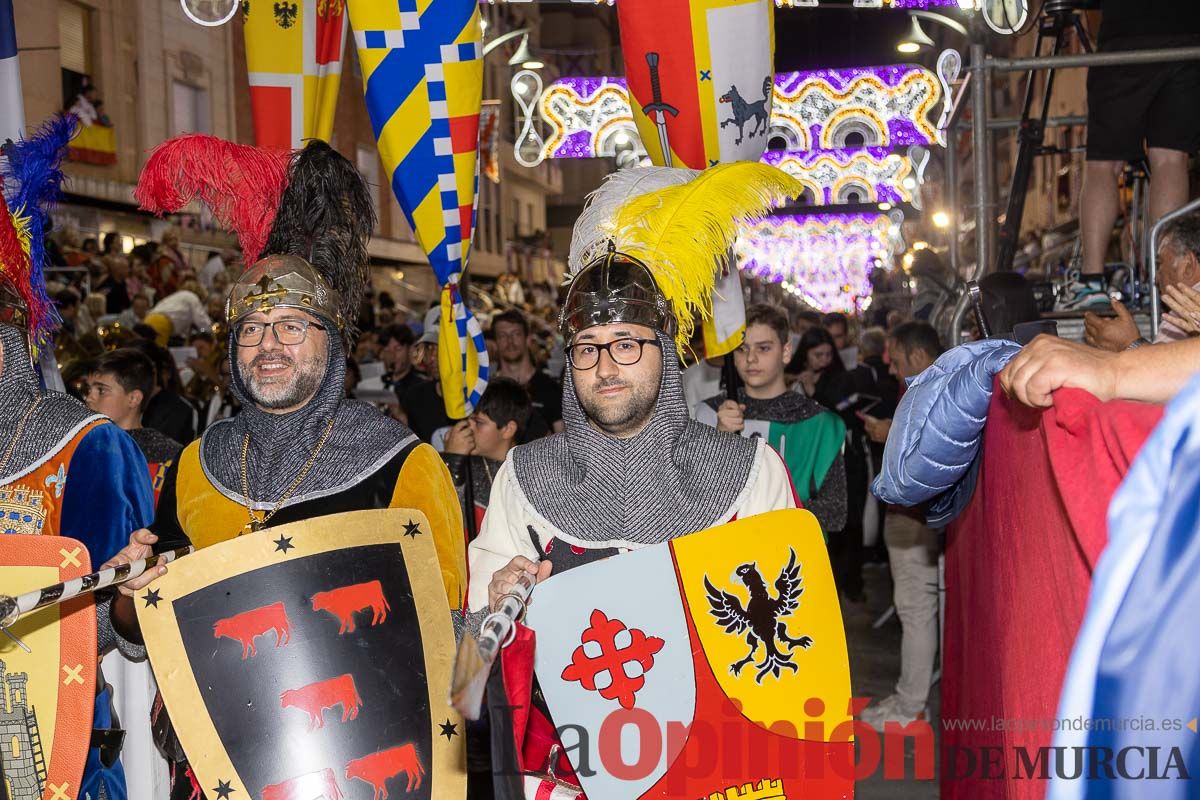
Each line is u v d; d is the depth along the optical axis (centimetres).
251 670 239
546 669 227
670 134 367
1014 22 390
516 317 681
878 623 695
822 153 723
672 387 243
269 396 266
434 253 374
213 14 371
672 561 231
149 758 301
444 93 360
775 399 471
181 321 1004
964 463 228
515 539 246
